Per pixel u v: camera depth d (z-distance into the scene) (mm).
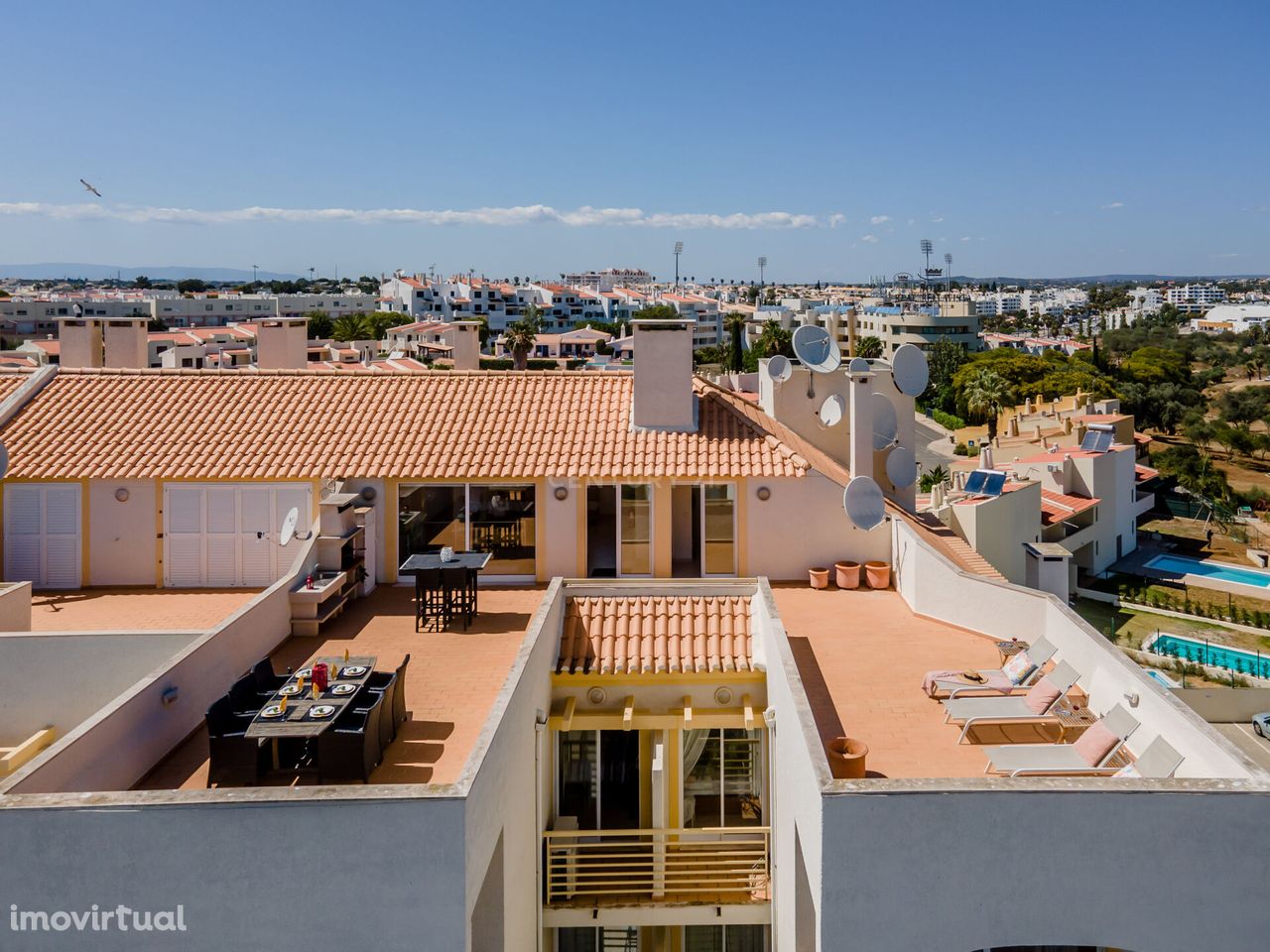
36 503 19906
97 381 22594
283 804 8727
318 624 16734
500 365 131250
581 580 17406
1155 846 8883
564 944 14344
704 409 21938
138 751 11656
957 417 115688
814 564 20219
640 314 191250
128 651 14391
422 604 17125
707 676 14977
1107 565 60281
